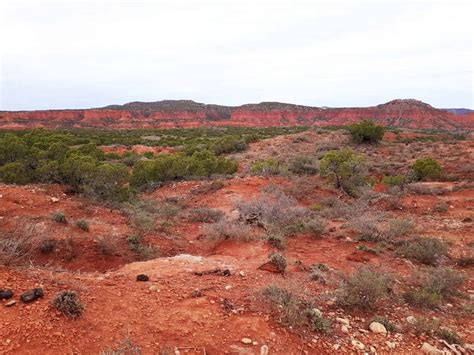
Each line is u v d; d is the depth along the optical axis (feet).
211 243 27.20
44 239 22.03
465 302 19.03
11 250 15.98
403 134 164.04
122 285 15.20
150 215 33.63
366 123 135.23
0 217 26.18
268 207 35.73
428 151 115.75
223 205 43.16
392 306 17.33
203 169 68.49
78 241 23.90
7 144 52.24
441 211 42.09
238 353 11.71
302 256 24.70
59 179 42.34
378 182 67.56
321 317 14.30
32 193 33.01
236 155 117.60
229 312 13.91
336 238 30.12
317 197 49.16
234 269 19.33
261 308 14.40
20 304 11.88
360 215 37.70
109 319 12.35
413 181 70.33
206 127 383.65
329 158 56.65
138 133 263.08
